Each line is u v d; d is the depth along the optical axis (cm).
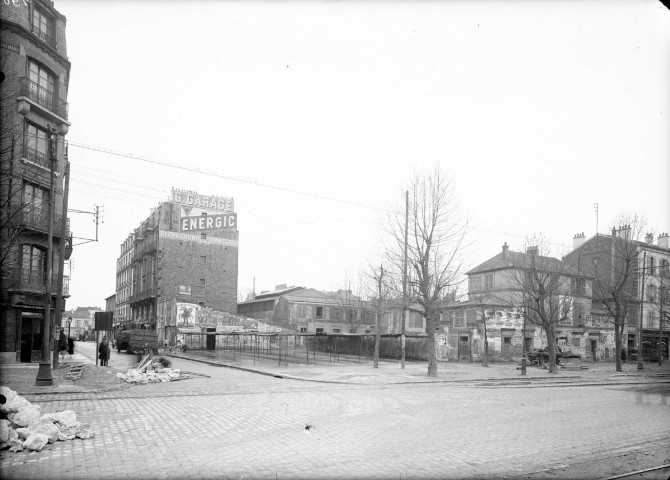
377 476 728
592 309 5184
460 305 4572
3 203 1448
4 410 948
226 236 6700
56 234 3128
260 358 4250
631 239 3866
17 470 724
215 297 6519
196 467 756
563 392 2025
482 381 2536
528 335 4525
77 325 14050
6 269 2173
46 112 2980
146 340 4534
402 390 1962
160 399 1548
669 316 4350
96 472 718
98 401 1472
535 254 3841
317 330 6731
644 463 850
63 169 3225
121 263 9325
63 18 3241
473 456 862
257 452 855
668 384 2595
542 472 779
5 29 2747
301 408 1393
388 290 4397
